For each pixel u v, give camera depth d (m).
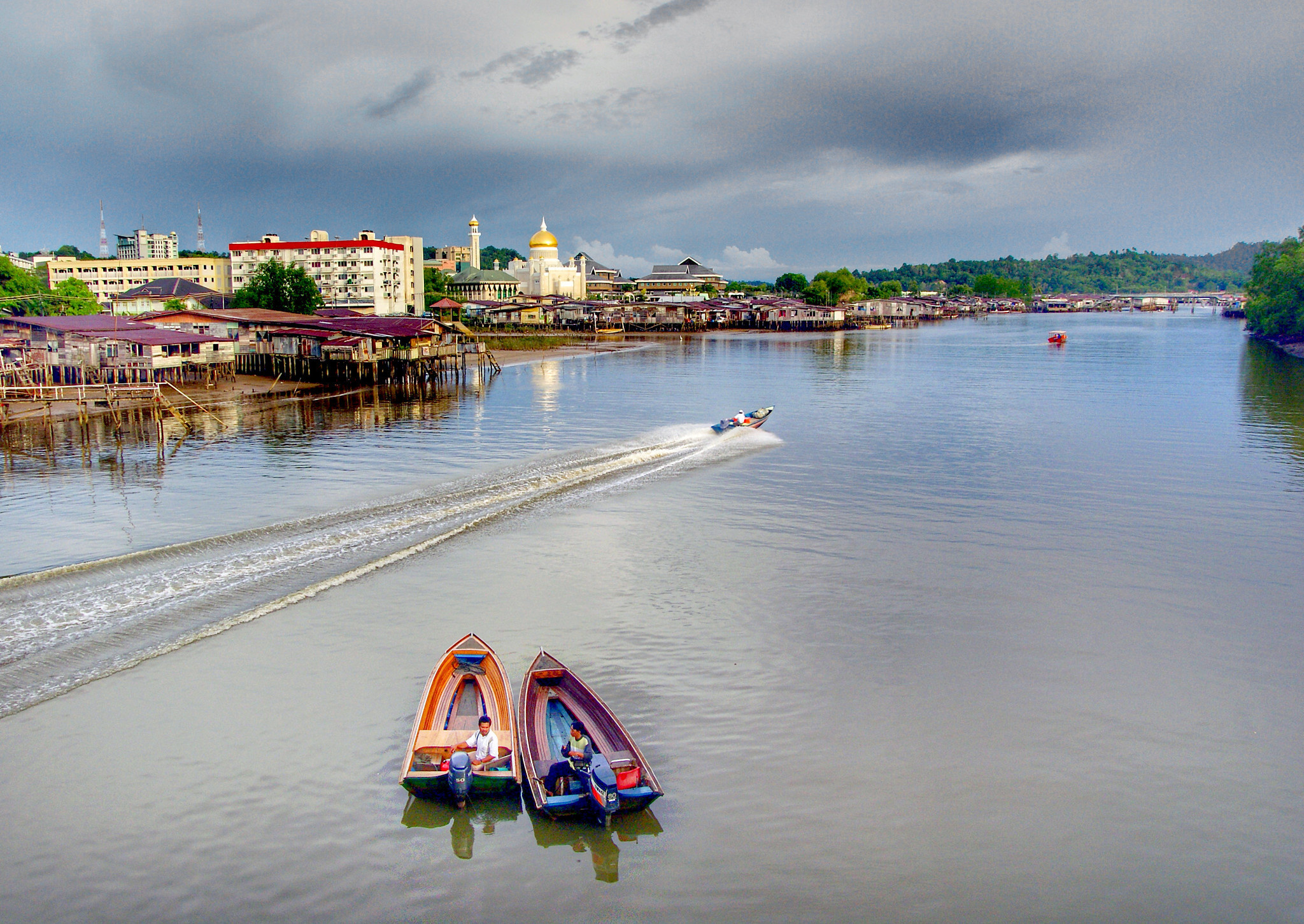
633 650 26.02
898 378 103.50
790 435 61.53
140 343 72.50
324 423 64.69
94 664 24.00
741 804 19.06
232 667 24.28
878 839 18.03
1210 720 22.56
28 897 16.16
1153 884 16.91
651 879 17.00
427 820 18.67
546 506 40.62
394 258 179.00
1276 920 16.09
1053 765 20.55
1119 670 25.14
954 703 23.19
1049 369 114.75
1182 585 31.70
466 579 31.17
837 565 33.38
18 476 45.28
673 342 172.12
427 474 46.06
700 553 34.47
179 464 48.53
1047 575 32.53
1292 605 29.91
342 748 20.88
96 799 18.83
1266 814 18.91
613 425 64.69
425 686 23.67
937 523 39.03
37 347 75.50
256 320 91.50
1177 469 50.59
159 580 29.27
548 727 21.47
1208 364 123.31
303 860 17.34
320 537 34.22
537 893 16.64
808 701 23.17
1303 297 152.88
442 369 98.44
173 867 17.03
